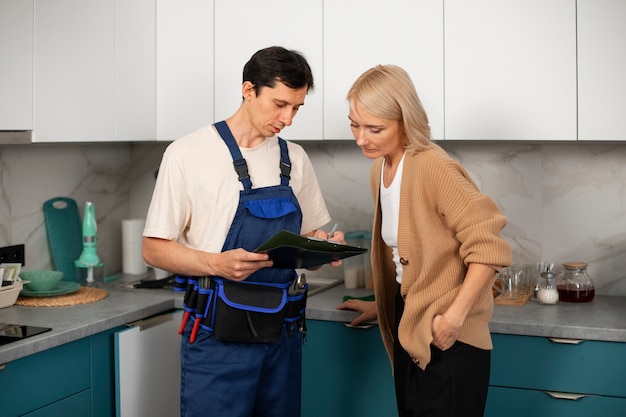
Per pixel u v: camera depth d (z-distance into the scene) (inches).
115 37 110.0
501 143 117.1
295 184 91.0
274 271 86.0
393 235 83.5
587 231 114.7
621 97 99.0
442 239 78.5
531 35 101.0
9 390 82.7
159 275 125.3
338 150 125.3
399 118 78.3
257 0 112.0
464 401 80.0
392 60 106.6
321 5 109.1
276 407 89.2
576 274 108.7
